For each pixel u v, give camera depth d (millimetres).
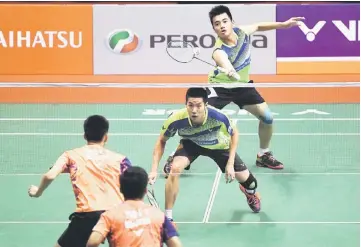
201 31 25203
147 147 19016
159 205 15141
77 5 25484
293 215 14641
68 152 11203
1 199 15508
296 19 17641
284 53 25234
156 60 25406
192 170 17672
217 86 16000
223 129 13938
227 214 14711
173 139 19797
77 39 25547
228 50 17062
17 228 13883
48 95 24406
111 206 10875
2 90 24594
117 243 9359
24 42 25594
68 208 15062
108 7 25391
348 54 25281
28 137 19984
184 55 25297
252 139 19953
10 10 25531
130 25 25359
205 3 27875
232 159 13938
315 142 19641
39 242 13180
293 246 13016
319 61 25250
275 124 21438
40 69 25625
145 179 9539
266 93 24484
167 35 25297
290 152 18781
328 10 25188
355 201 15422
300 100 24047
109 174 11070
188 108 13570
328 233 13648
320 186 16359
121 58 25469
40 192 10914
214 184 16594
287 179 16844
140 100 24016
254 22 25219
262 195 15812
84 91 24453
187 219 14398
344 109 23000
